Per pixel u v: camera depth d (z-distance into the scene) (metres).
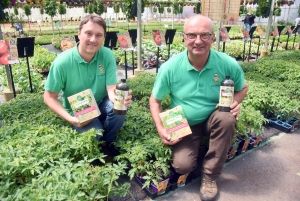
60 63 2.86
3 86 5.71
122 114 2.83
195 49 2.52
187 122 2.70
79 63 2.91
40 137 2.69
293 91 4.82
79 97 2.79
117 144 2.96
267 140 3.87
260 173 3.13
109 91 3.06
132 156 2.64
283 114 4.18
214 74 2.73
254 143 3.61
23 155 2.39
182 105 2.86
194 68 2.69
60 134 2.75
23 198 1.99
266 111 4.35
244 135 3.41
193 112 2.80
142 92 4.43
